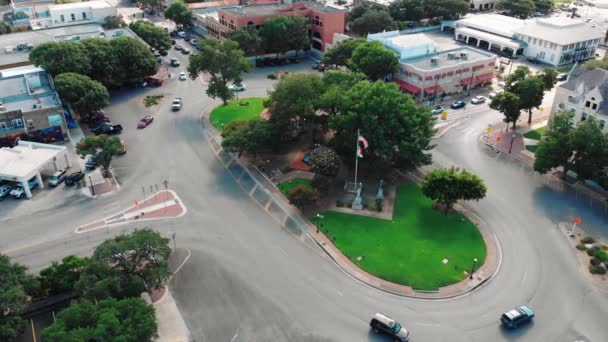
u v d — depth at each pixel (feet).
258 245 280.31
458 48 540.52
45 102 403.13
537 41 603.67
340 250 275.18
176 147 391.45
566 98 383.24
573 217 307.17
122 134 411.54
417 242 281.54
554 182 345.51
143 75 499.92
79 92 410.11
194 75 452.76
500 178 350.23
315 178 332.19
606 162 319.68
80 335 179.32
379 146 329.72
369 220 300.81
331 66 565.12
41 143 368.27
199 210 312.09
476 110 463.83
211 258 268.82
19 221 300.61
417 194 329.11
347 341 219.00
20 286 213.05
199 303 237.86
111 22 626.64
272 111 370.32
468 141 403.75
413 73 480.64
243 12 607.78
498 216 307.58
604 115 346.13
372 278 255.70
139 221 301.02
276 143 368.27
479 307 238.68
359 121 338.95
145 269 231.50
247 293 245.04
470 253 273.54
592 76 368.27
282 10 625.82
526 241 285.64
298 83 364.99
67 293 235.20
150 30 580.30
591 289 250.78
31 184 330.34
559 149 327.67
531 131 419.95
